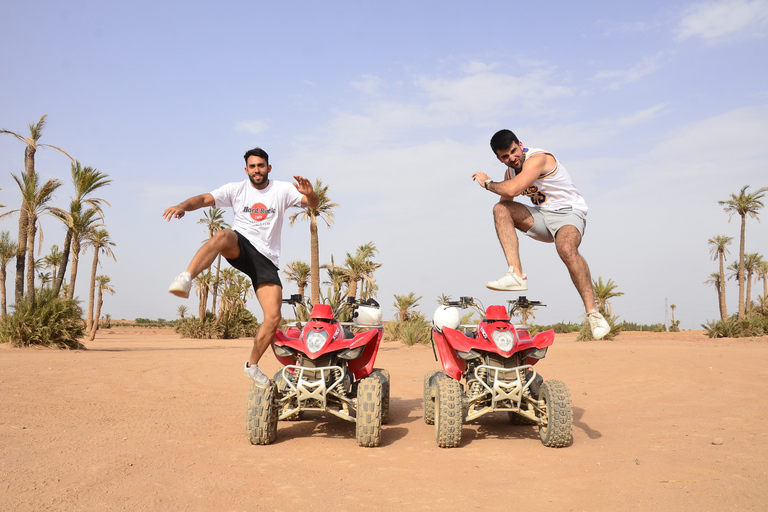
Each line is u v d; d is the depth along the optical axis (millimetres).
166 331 75062
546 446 6004
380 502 3990
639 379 11664
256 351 5785
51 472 4578
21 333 20266
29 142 23828
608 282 35406
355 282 33438
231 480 4480
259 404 5867
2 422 6551
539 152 4125
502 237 4020
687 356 15547
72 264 26250
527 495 4172
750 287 61781
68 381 10352
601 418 7574
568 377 12164
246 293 50344
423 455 5562
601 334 3730
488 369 6383
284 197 5430
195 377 11617
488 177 4152
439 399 6000
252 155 5328
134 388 9852
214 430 6590
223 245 4836
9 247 41344
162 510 3740
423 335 23234
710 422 7125
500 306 6672
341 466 5043
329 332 6406
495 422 7812
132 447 5512
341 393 6414
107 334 56500
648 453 5520
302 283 44938
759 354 16031
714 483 4406
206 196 5285
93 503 3854
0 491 4066
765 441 5992
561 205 4152
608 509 3844
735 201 45219
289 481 4508
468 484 4473
